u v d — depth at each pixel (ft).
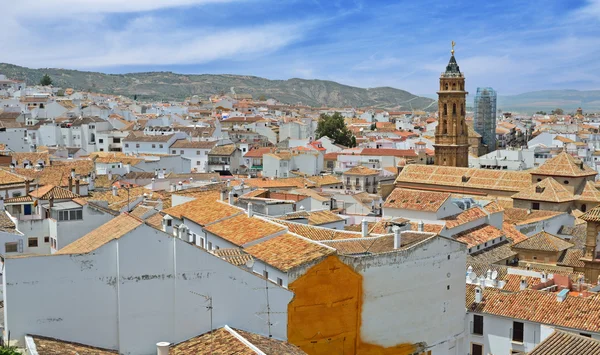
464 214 384.68
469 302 256.32
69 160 586.45
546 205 474.08
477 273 303.27
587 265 307.37
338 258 210.79
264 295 193.16
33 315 166.50
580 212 474.90
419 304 232.53
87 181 434.71
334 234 257.34
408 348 230.07
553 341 195.21
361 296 216.33
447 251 240.53
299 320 203.62
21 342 165.37
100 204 308.19
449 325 243.81
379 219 400.26
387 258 222.07
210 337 180.86
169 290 180.34
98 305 173.68
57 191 302.66
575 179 505.66
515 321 245.86
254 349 169.48
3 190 361.92
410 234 246.27
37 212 284.82
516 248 366.43
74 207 265.13
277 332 196.03
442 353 241.55
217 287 185.98
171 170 643.45
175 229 209.56
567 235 429.79
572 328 232.73
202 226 258.57
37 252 264.52
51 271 168.25
